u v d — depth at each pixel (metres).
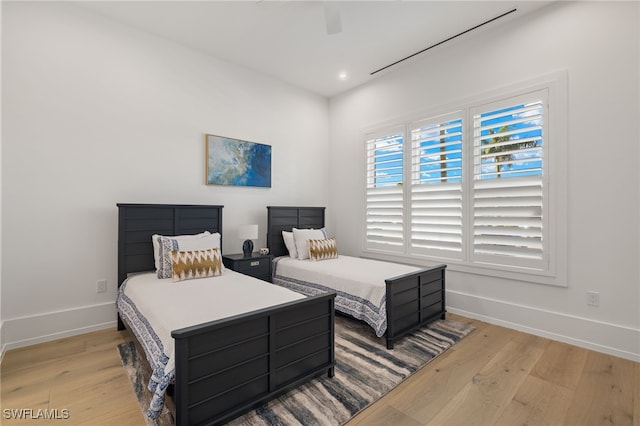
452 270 3.37
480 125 3.15
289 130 4.36
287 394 1.84
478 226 3.14
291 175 4.39
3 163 2.41
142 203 3.06
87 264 2.78
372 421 1.63
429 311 2.95
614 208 2.39
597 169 2.46
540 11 2.74
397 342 2.58
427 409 1.73
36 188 2.54
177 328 1.60
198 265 2.71
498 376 2.08
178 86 3.31
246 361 1.65
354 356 2.33
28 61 2.50
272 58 3.63
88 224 2.78
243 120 3.86
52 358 2.28
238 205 3.84
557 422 1.63
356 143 4.44
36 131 2.54
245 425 1.57
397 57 3.59
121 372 2.09
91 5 2.71
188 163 3.39
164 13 2.81
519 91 2.85
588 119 2.49
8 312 2.43
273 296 2.13
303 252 3.76
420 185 3.64
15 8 2.45
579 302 2.55
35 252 2.54
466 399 1.82
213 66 3.58
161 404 1.46
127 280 2.78
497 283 3.04
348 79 4.21
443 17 2.86
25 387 1.92
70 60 2.69
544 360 2.30
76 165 2.72
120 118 2.95
